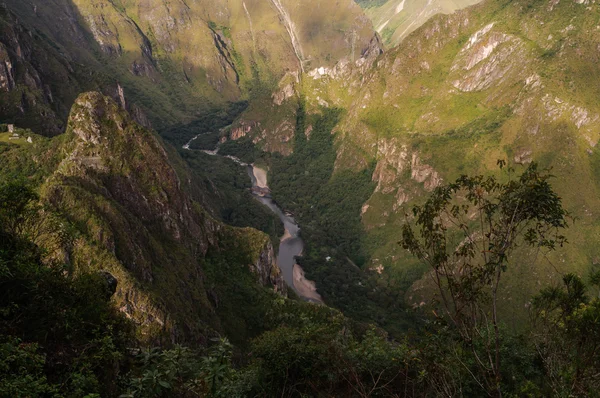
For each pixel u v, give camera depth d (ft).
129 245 164.14
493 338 43.29
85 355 42.32
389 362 51.47
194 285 200.95
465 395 40.09
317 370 52.85
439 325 40.16
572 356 37.50
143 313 137.90
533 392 38.47
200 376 48.98
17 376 32.68
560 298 41.11
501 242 35.35
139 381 42.86
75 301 49.08
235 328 208.33
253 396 50.16
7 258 45.42
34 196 55.67
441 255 36.52
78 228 149.18
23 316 41.47
